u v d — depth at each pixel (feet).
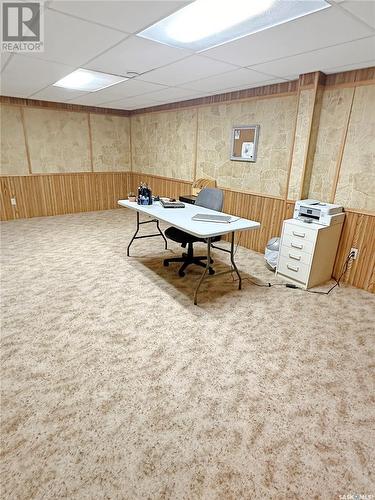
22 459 4.45
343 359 6.75
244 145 13.30
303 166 10.92
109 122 20.36
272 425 5.12
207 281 10.50
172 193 18.54
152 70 9.82
